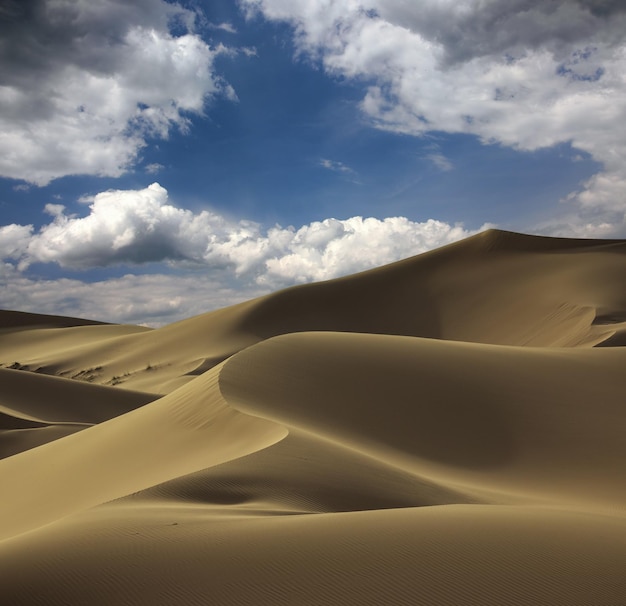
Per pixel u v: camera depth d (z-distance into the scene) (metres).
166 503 14.77
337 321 106.31
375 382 30.55
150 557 10.37
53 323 187.25
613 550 10.72
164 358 107.50
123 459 25.27
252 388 28.20
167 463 23.20
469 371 32.94
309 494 16.11
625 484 23.28
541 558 10.20
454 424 27.81
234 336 107.94
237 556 10.32
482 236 116.06
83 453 28.34
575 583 9.37
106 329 161.12
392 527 11.62
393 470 19.39
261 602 8.90
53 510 22.64
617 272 91.62
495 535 11.20
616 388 32.41
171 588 9.34
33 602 9.12
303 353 33.06
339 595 9.03
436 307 100.62
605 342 57.44
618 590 9.18
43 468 28.84
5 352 152.25
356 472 18.17
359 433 26.05
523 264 104.06
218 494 15.70
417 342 37.72
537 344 76.25
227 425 24.14
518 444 26.66
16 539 12.84
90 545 10.97
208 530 11.65
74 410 60.38
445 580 9.41
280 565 9.97
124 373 106.25
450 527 11.64
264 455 18.31
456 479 22.36
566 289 89.00
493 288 99.12
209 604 8.89
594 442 26.88
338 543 10.77
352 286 113.44
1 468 31.73
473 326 92.06
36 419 51.62
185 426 26.00
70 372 114.69
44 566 10.15
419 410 28.58
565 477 23.94
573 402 30.47
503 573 9.64
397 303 105.44
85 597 9.20
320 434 23.73
